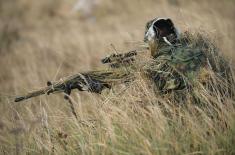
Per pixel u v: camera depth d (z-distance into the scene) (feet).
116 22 177.17
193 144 61.21
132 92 67.62
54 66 127.75
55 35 175.52
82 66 108.37
